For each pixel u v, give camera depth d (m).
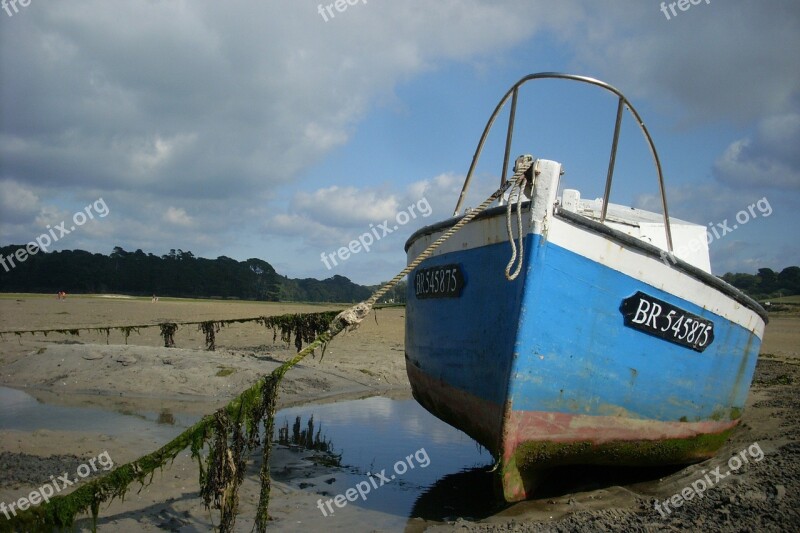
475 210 5.74
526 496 6.11
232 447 5.06
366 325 26.78
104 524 5.25
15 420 9.00
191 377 11.89
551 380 5.76
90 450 7.11
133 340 17.91
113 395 11.06
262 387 5.14
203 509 5.64
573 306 5.69
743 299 6.82
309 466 7.41
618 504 5.87
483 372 6.15
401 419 10.23
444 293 7.00
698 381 6.66
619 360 6.03
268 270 90.19
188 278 80.06
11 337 17.42
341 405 11.32
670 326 6.24
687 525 5.04
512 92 6.74
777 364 16.36
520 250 5.50
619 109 6.45
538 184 5.47
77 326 21.28
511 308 5.61
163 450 4.94
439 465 7.63
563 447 6.08
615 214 8.95
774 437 7.44
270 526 5.41
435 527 5.40
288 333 12.91
